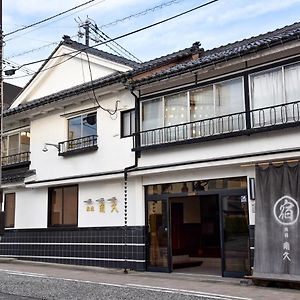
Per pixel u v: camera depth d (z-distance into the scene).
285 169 10.84
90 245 15.48
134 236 14.22
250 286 10.73
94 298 9.72
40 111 17.48
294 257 10.35
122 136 14.88
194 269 14.15
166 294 9.80
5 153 19.67
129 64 15.77
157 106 14.00
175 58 14.77
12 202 19.00
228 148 11.98
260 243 10.97
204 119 12.52
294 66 11.06
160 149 13.56
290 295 9.39
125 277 12.69
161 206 13.88
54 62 17.97
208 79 12.75
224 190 12.43
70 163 16.38
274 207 10.90
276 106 11.10
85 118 16.31
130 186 14.59
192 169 12.77
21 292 10.80
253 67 11.77
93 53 16.66
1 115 13.32
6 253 18.52
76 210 16.33
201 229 15.88
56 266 15.62
